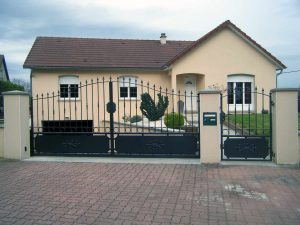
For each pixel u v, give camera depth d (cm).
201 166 795
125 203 539
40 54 2062
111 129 899
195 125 1375
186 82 2075
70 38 2288
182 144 870
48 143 925
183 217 480
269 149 836
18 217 480
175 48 2295
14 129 888
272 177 695
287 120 793
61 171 760
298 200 552
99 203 539
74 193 593
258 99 1956
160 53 2220
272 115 827
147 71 2055
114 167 794
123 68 2003
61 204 535
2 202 546
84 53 2131
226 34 1955
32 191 607
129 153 890
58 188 625
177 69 1944
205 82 1952
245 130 1186
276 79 1983
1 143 913
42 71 1980
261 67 1972
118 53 2173
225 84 1958
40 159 888
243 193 591
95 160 869
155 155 880
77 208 517
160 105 1302
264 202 544
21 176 717
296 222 462
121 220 469
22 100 895
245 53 1962
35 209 513
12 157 891
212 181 669
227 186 634
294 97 789
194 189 615
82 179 689
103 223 459
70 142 915
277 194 585
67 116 1936
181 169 768
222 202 545
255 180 674
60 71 1986
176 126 1272
